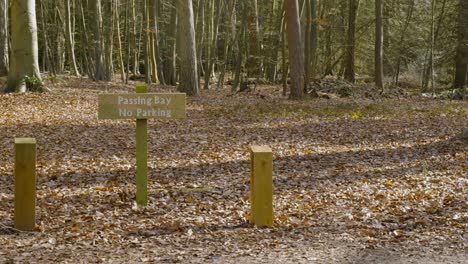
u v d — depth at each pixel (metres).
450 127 16.23
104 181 9.45
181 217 7.38
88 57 38.88
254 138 13.99
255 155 6.85
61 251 5.93
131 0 39.00
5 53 24.47
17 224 6.70
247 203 8.12
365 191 8.98
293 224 7.02
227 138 13.93
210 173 10.20
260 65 35.47
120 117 7.52
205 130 15.12
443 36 36.03
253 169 6.94
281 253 5.88
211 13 36.03
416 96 28.55
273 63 36.53
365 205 8.11
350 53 35.78
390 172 10.43
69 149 12.07
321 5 39.75
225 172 10.30
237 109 20.16
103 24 38.53
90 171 10.16
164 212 7.63
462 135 14.05
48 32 40.59
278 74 41.53
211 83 39.19
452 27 35.09
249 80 34.66
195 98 24.23
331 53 40.06
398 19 40.84
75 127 14.87
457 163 11.29
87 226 6.95
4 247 6.03
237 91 29.53
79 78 32.25
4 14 24.36
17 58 21.22
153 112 7.54
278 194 8.76
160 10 46.44
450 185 9.42
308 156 11.89
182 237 6.47
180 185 9.27
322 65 39.22
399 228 6.90
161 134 14.31
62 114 17.14
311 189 9.11
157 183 9.38
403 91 30.03
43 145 12.45
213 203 8.12
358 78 39.94
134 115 7.53
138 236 6.52
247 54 38.44
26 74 21.25
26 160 6.66
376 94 27.64
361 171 10.50
